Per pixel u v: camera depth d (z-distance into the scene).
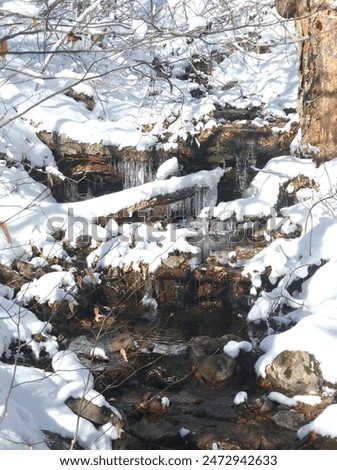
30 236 10.32
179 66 14.45
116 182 12.57
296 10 11.15
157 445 6.66
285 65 14.91
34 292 9.16
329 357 7.54
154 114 12.98
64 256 10.20
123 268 10.16
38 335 7.85
